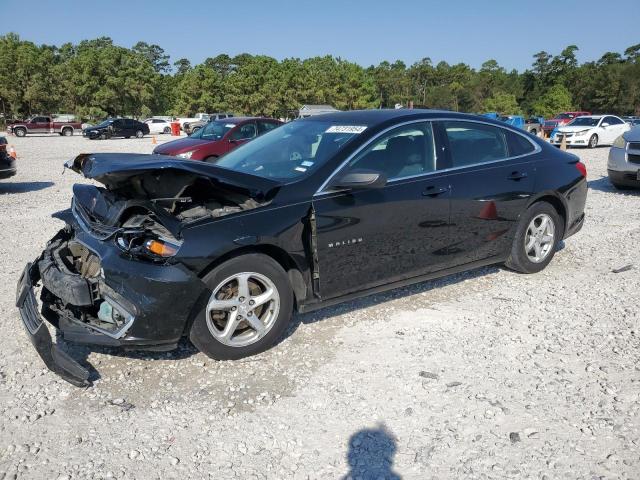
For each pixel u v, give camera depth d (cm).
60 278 359
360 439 293
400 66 12375
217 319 376
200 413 320
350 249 409
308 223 389
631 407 318
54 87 7019
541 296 495
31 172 1638
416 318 449
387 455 280
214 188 374
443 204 455
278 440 294
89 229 381
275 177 413
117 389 347
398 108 496
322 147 430
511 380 350
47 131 4672
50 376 365
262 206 376
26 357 392
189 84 7544
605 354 383
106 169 343
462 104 11275
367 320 446
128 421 312
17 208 1005
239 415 317
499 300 487
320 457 280
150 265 338
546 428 299
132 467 274
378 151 429
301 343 407
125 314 336
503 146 514
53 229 811
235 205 390
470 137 491
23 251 677
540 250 548
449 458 277
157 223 367
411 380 352
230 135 1407
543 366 367
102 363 379
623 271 561
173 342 350
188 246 346
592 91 9631
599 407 318
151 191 369
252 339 381
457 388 341
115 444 292
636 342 400
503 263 551
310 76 7806
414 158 449
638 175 975
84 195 427
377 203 416
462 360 377
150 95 7488
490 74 11306
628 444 284
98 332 348
